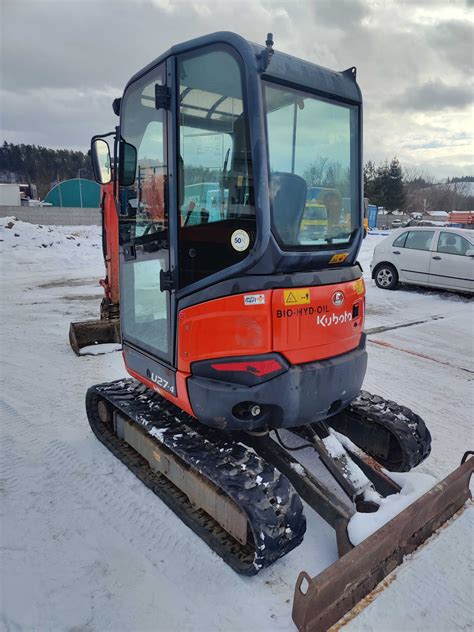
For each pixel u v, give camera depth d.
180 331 2.78
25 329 7.20
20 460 3.62
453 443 4.05
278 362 2.51
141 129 3.02
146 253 3.09
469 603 2.35
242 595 2.43
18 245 15.66
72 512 3.05
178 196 2.69
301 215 2.63
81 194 36.69
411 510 2.47
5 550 2.72
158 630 2.23
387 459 3.39
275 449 2.97
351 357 2.84
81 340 6.12
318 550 2.77
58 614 2.31
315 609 2.07
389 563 2.46
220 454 2.76
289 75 2.49
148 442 3.30
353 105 2.90
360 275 3.04
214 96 2.49
